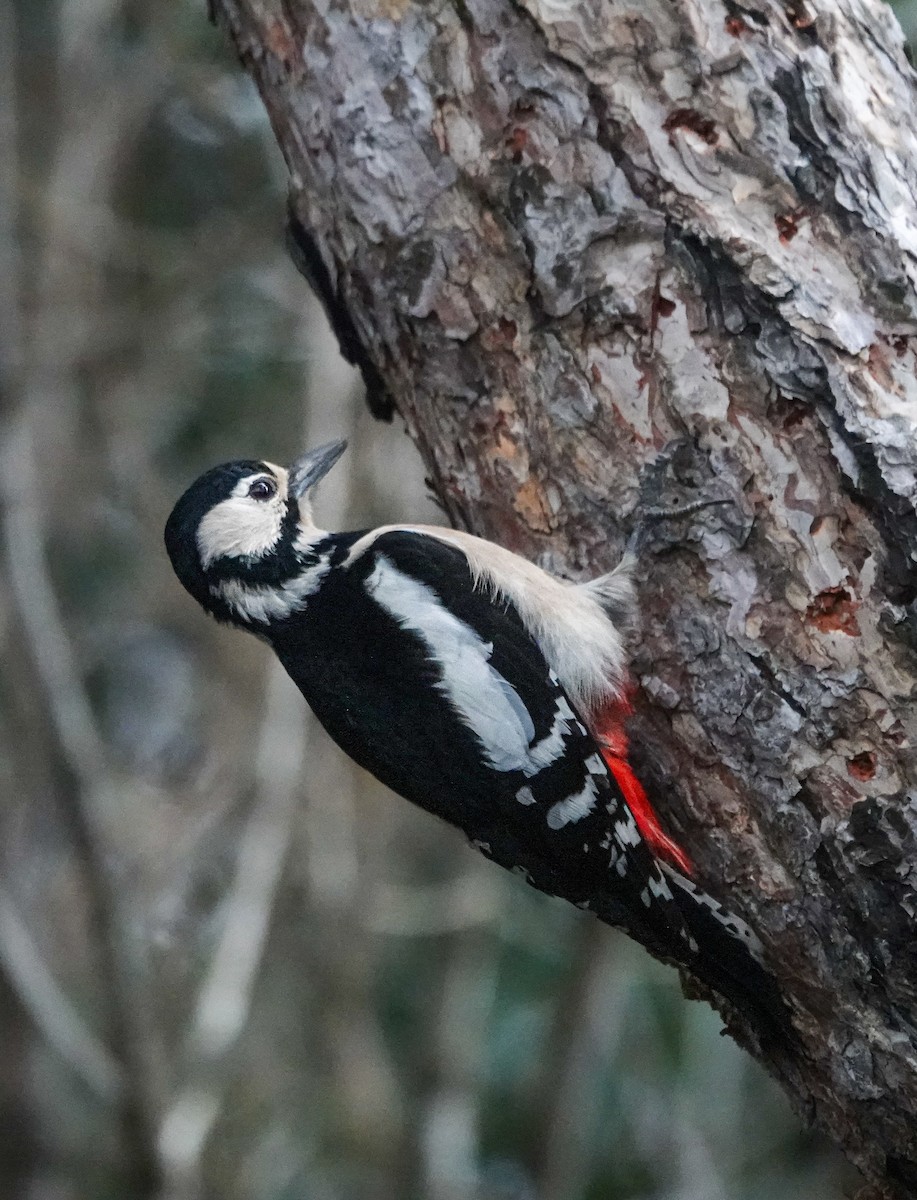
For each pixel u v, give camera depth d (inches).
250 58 315.6
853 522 269.3
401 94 292.8
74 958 700.7
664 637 285.9
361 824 690.2
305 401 665.0
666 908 286.5
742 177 279.1
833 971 274.1
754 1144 763.4
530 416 294.0
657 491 282.7
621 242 282.2
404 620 309.0
